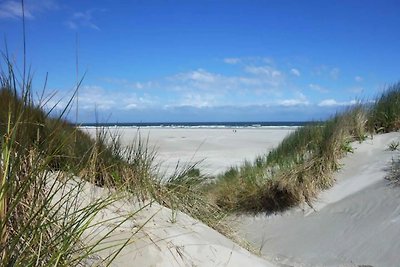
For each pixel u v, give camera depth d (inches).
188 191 170.4
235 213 268.7
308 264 188.5
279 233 233.8
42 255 77.8
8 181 72.6
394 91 349.7
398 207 210.1
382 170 255.3
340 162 280.2
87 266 92.7
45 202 81.8
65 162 130.8
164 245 110.7
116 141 169.2
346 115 325.7
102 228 109.0
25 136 96.5
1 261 69.3
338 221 221.8
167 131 1736.0
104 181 137.3
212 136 1321.4
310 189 256.8
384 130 316.8
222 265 114.0
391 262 171.8
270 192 265.3
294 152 300.0
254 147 913.5
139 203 131.9
